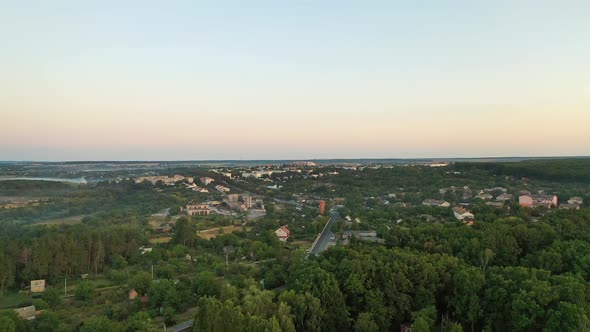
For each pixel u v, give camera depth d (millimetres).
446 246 123750
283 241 189125
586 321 75000
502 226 131375
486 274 100062
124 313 110062
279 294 103375
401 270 100062
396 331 97312
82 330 95438
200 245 190625
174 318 108500
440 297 100625
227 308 84438
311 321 90812
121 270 160000
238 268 145875
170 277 140875
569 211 159000
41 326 100312
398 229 146125
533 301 81250
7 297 138375
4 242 165000
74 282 154625
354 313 97625
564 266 107188
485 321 89000
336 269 108188
